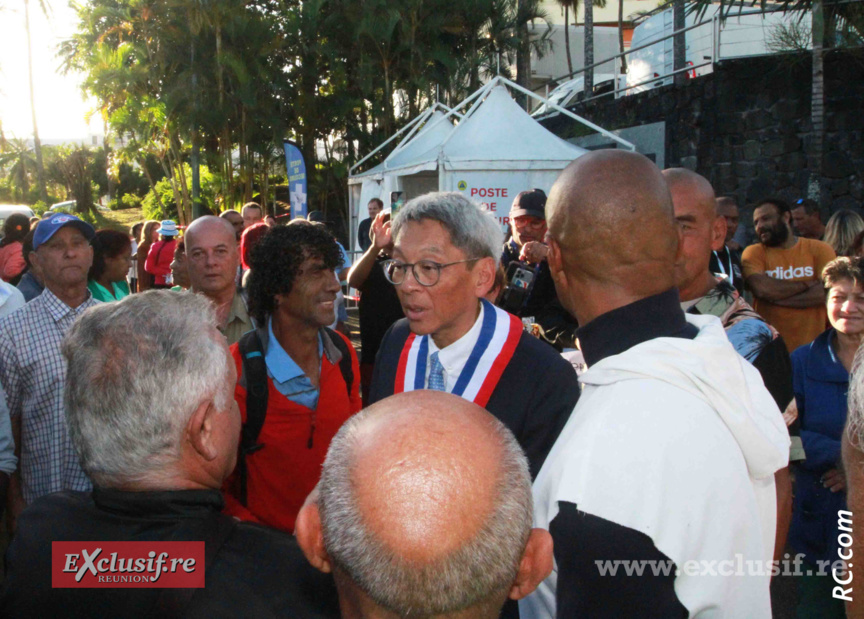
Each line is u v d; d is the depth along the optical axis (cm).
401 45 1967
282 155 2022
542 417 191
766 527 133
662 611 110
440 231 197
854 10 858
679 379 121
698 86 1033
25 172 4153
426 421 93
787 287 421
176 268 480
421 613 86
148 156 2595
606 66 3181
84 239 289
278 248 236
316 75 2005
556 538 116
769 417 134
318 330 250
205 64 1939
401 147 1288
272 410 236
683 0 1012
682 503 112
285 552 128
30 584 125
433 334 211
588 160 139
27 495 274
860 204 919
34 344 272
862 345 133
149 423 128
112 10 2211
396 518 85
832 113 921
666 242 134
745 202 985
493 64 2366
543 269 350
